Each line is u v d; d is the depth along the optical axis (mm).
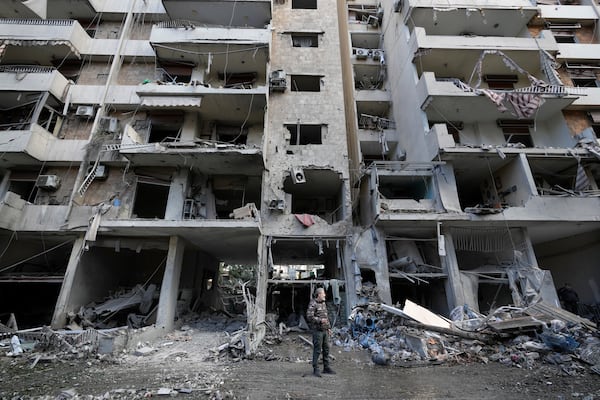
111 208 12875
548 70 14445
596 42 16422
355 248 12977
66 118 14766
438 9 15852
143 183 14961
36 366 7246
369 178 14547
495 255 13797
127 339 8930
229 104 14352
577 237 13969
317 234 13266
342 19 21516
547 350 7527
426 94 13844
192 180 14430
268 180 14102
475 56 15234
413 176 13805
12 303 14117
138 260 16906
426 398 5258
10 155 13023
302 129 15703
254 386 5879
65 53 15234
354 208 16156
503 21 16344
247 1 15711
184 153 12914
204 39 14367
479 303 14359
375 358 7598
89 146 13812
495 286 13750
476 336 8539
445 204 12695
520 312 9719
